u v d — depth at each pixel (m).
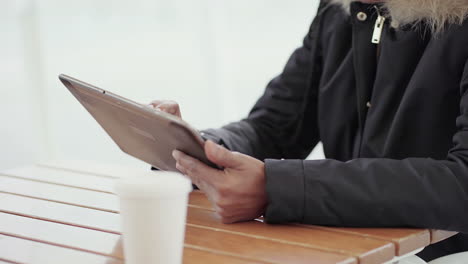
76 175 1.53
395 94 1.40
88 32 3.35
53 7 3.32
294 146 1.71
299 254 0.96
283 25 3.23
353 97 1.52
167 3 3.33
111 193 1.37
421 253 1.41
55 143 3.39
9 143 3.35
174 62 3.35
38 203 1.29
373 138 1.43
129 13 3.35
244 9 3.27
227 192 1.10
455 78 1.31
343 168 1.12
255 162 1.12
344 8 1.54
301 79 1.69
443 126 1.34
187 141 1.05
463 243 1.39
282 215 1.10
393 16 1.38
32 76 3.33
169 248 0.81
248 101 3.32
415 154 1.37
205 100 3.35
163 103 1.45
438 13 1.29
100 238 1.07
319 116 1.59
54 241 1.06
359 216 1.09
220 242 1.02
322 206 1.09
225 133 1.58
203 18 3.30
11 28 3.30
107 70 3.37
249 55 3.29
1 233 1.11
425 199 1.08
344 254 0.96
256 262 0.93
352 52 1.51
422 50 1.37
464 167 1.12
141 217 0.79
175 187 0.79
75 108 3.39
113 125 1.26
